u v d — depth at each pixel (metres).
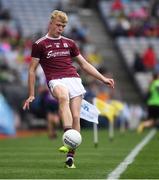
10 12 75.00
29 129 56.53
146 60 67.94
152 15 78.06
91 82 58.00
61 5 77.44
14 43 66.88
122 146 35.16
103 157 27.31
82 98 22.11
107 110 41.22
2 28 68.69
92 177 19.14
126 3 79.62
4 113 51.22
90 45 72.62
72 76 21.92
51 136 44.28
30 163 24.20
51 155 28.50
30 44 65.06
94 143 36.06
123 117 56.31
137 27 75.06
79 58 22.42
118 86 68.56
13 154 29.23
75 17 75.88
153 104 50.50
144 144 36.69
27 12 76.00
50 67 21.97
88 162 24.69
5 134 50.94
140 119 61.28
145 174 20.05
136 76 67.81
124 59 71.62
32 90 22.20
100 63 69.62
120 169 21.77
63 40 22.17
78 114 21.66
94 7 80.88
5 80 60.41
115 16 76.94
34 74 22.22
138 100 67.19
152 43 73.69
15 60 63.59
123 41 73.31
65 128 20.95
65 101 21.20
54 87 21.56
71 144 20.70
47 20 75.56
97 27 76.88
